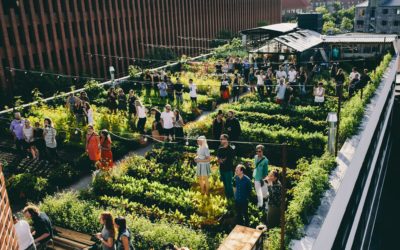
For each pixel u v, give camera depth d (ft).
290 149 55.57
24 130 54.03
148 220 38.27
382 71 90.38
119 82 89.40
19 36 89.92
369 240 73.46
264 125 61.77
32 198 45.96
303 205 37.14
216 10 169.17
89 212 39.34
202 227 38.81
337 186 43.16
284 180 30.58
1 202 15.83
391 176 116.88
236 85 79.87
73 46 102.22
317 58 109.81
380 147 80.94
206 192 43.42
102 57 110.73
